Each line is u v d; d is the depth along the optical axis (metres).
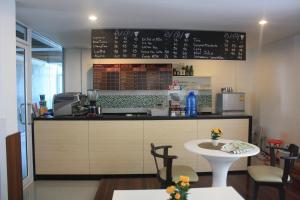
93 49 4.11
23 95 3.88
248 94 6.61
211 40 4.21
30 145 3.99
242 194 3.49
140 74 6.09
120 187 3.73
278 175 2.82
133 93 6.37
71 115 4.18
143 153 4.08
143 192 1.79
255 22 3.79
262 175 2.83
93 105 4.72
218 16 3.51
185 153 4.12
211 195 1.74
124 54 4.11
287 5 3.07
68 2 2.99
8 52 2.81
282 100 5.14
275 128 5.43
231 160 2.73
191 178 2.76
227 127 4.17
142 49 4.12
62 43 5.56
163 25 3.96
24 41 3.87
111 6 3.14
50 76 5.96
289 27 4.09
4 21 2.73
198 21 3.72
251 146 2.87
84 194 3.58
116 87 6.06
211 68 6.55
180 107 4.45
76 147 4.04
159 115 4.34
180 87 6.27
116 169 4.08
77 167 4.06
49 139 4.02
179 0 2.93
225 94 6.11
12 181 2.86
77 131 4.02
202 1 2.94
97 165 4.07
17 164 2.97
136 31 4.10
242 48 4.29
